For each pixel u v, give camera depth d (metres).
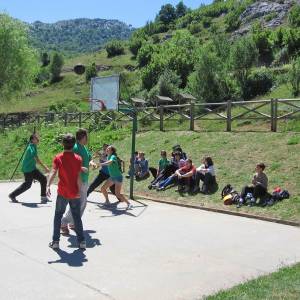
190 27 94.31
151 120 22.08
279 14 70.06
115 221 9.79
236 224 9.59
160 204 11.95
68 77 86.12
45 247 7.64
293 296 5.27
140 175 14.77
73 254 7.25
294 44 46.31
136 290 5.76
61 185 7.37
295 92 28.70
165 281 6.09
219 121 21.97
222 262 6.95
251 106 26.39
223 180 12.80
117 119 24.19
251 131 16.47
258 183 10.94
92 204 11.82
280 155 13.45
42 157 22.19
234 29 78.44
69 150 7.37
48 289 5.76
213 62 33.00
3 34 41.72
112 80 14.24
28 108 66.31
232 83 33.41
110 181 11.55
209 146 16.02
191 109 18.89
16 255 7.18
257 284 5.81
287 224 9.57
